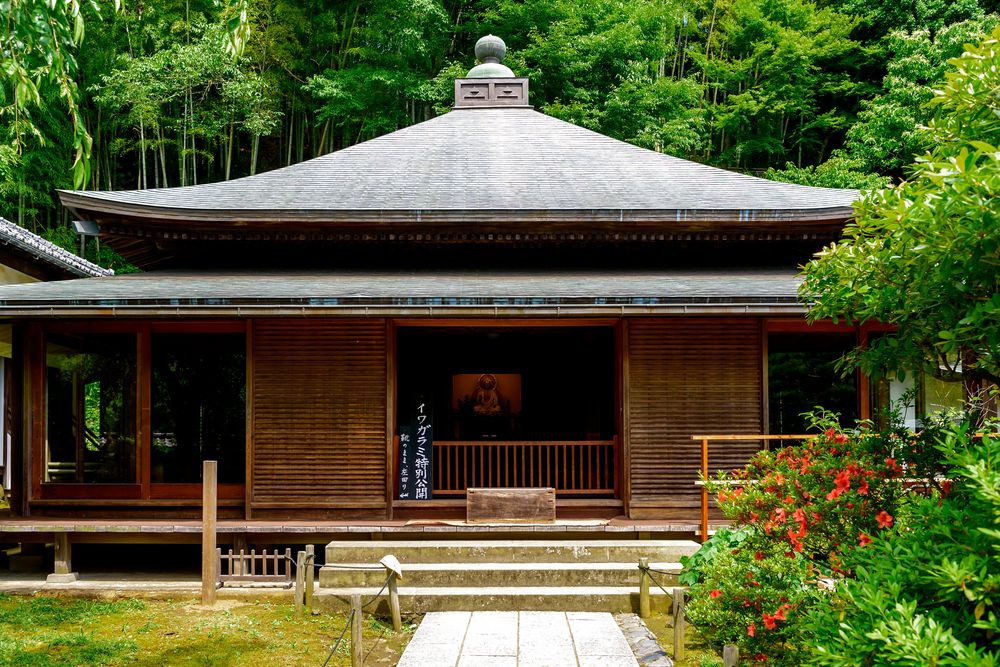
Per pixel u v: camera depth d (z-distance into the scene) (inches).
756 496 194.4
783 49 1055.6
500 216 393.1
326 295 342.3
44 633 270.1
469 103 575.8
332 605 293.3
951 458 118.3
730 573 200.5
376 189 444.1
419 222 398.0
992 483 102.6
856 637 108.7
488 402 467.8
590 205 413.1
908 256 154.0
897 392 387.5
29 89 189.6
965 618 108.9
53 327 358.9
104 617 289.1
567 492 361.1
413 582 306.2
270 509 353.1
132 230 406.9
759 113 1111.0
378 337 356.5
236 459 370.9
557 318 363.6
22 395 360.8
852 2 1101.7
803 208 391.2
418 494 358.9
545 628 270.5
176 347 371.2
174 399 368.5
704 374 357.1
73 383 360.5
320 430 354.6
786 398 511.8
